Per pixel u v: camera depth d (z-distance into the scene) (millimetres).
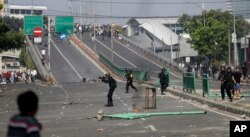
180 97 93875
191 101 84312
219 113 62688
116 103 81062
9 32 135375
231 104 69000
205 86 86312
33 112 15242
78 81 180250
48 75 186500
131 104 78312
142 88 103750
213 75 175375
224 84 75250
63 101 88062
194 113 62125
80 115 62812
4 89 134250
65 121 56531
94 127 50375
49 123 54844
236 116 58438
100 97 96125
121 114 60938
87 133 45938
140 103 79250
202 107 72312
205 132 44656
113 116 58219
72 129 49125
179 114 61531
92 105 78062
